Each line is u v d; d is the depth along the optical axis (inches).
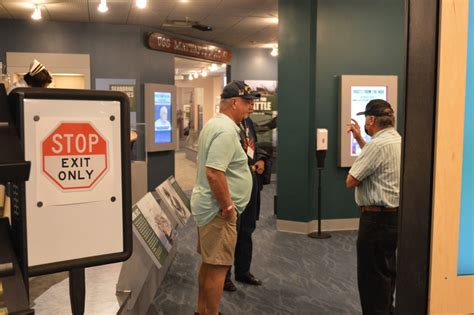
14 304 22.0
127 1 257.4
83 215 28.1
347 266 171.5
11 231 25.9
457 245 28.1
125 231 29.5
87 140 28.0
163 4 264.7
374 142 103.3
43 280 115.6
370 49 222.5
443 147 27.6
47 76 131.9
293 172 222.1
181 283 153.7
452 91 27.4
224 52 406.0
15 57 303.4
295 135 221.3
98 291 105.7
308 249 193.6
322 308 134.4
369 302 108.5
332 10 216.7
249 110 114.6
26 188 26.2
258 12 285.6
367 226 105.9
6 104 25.2
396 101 221.0
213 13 288.5
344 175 224.7
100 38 318.7
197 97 737.0
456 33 27.2
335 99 221.0
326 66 218.7
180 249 193.5
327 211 224.4
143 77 331.3
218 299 110.7
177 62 483.2
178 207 166.6
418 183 28.0
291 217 222.8
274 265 172.6
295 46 219.8
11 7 267.7
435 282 28.1
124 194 29.4
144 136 195.0
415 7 27.4
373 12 221.0
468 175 28.0
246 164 114.3
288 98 222.7
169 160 355.9
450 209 27.9
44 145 26.6
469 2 27.2
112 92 28.7
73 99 27.5
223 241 107.5
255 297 141.9
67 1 255.1
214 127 106.8
